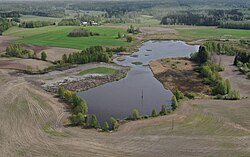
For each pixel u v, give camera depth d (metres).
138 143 75.38
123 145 74.44
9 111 93.88
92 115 89.56
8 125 84.50
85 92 117.75
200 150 71.94
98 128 84.31
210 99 104.94
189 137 78.19
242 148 72.62
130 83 129.88
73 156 69.56
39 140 76.81
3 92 110.62
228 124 85.19
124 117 94.00
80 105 94.25
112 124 84.31
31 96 107.81
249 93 112.12
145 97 112.75
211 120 87.69
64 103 102.75
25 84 121.44
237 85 121.81
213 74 129.00
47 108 97.56
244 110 94.44
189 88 122.12
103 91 119.19
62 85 122.81
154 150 72.06
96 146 74.00
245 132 80.69
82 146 73.94
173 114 92.44
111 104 105.31
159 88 123.56
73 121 86.69
